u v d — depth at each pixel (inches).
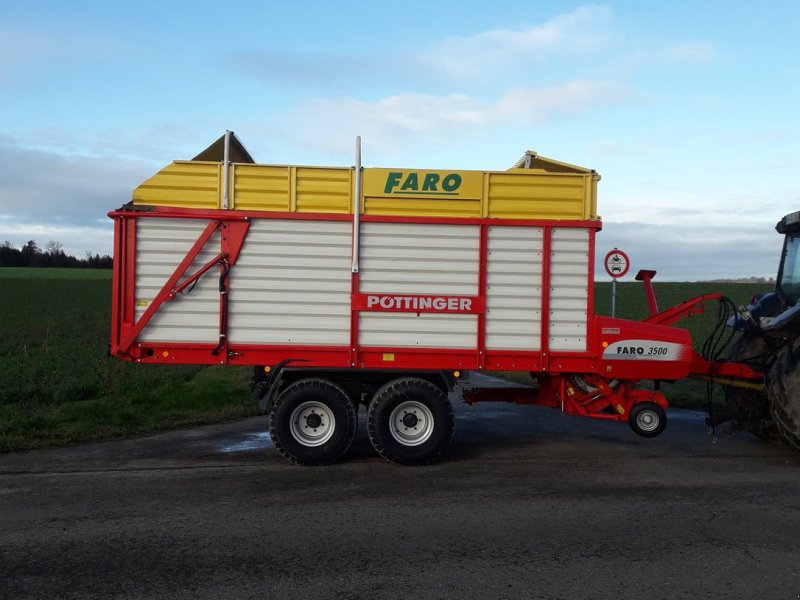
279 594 153.7
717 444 319.9
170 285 277.9
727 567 169.9
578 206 285.9
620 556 176.6
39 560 173.0
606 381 297.7
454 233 283.0
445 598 151.9
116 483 245.9
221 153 306.3
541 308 285.6
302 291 281.6
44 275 2605.8
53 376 477.7
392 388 275.0
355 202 279.6
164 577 162.7
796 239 338.0
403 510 214.7
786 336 284.8
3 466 271.0
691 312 325.7
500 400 316.8
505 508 217.0
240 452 298.4
